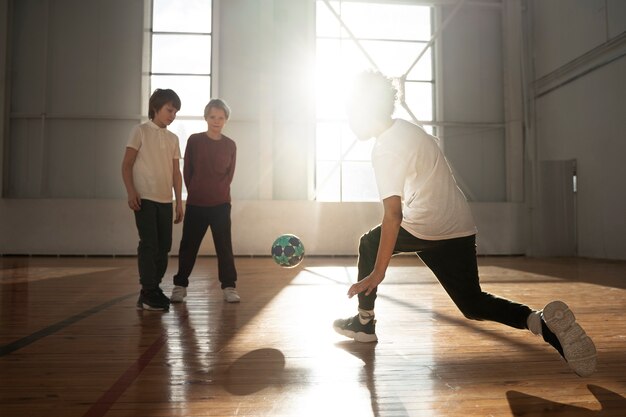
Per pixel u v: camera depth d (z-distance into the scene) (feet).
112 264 23.25
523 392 4.87
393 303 11.08
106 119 30.01
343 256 30.17
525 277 17.65
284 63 31.32
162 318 9.14
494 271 20.20
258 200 29.99
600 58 27.14
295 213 30.07
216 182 11.12
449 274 5.89
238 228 29.71
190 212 11.09
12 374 5.46
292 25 31.40
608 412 4.31
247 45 30.91
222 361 6.06
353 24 32.58
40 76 29.91
